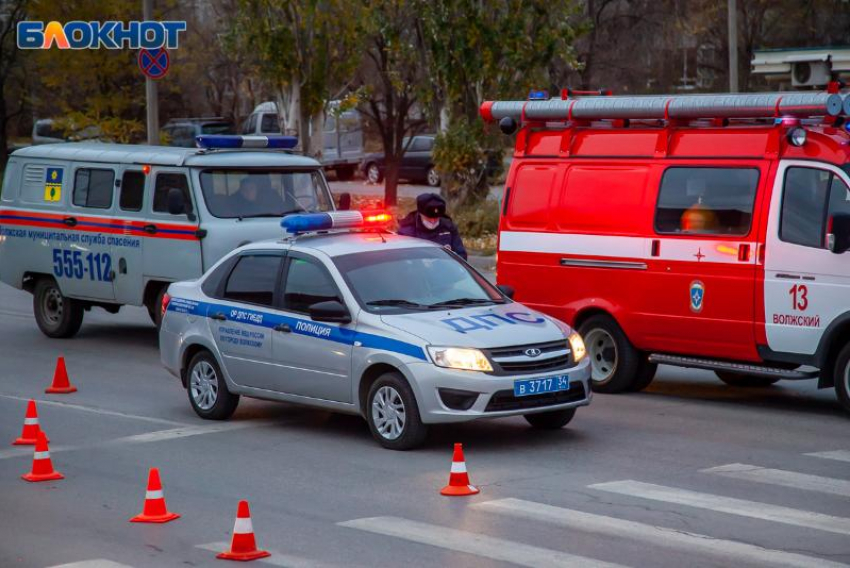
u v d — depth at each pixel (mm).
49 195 35906
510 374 20797
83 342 35844
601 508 17391
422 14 57562
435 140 59312
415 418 21062
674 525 16453
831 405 25969
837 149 23766
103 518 17438
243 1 61438
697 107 25484
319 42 61812
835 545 15477
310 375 22641
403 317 21734
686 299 25688
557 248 27922
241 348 23906
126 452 21984
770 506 17438
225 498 18516
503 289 23938
